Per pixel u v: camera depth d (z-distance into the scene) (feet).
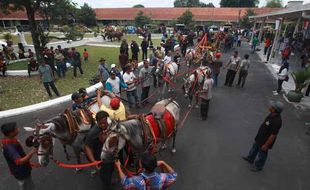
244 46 102.99
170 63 39.32
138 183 11.05
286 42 80.28
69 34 68.90
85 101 20.02
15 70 53.06
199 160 22.22
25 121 29.22
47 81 36.17
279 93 41.70
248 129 28.45
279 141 26.07
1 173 20.08
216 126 28.99
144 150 16.49
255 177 20.22
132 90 31.81
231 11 180.96
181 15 175.22
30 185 15.25
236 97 39.60
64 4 53.72
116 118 18.28
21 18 168.76
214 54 57.00
